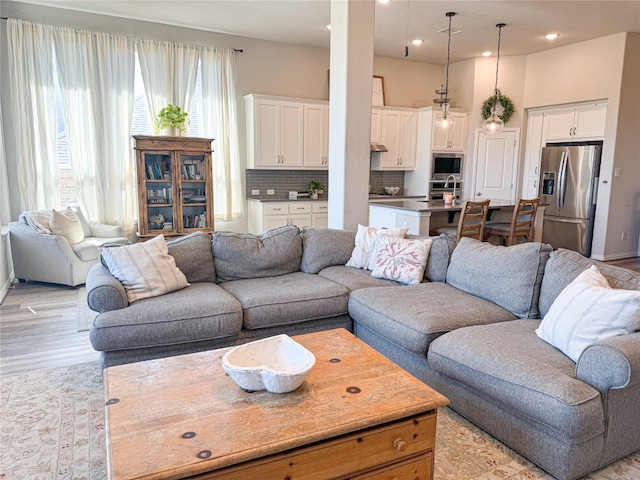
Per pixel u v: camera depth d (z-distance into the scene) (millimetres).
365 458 1561
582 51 6527
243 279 3430
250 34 6281
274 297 2943
